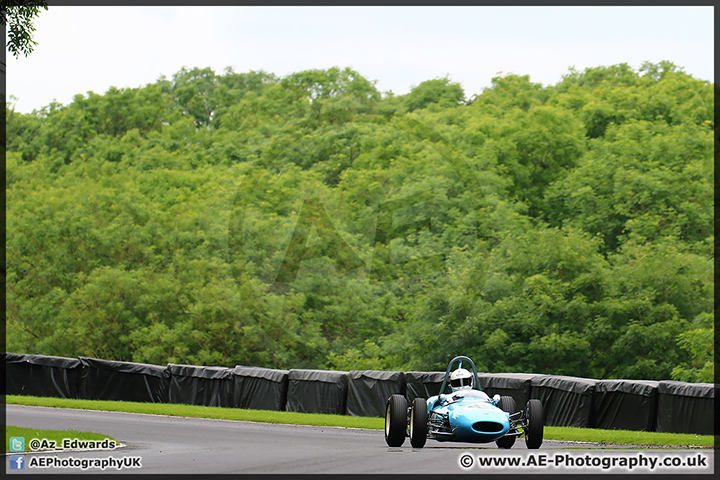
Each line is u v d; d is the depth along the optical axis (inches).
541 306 2503.7
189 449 749.3
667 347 2396.7
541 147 3233.3
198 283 2861.7
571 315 2512.3
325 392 1387.8
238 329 2721.5
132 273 2928.2
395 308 2815.0
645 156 3031.5
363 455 690.8
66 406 1382.9
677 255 2486.5
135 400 1576.0
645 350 2427.4
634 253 2615.7
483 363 2534.5
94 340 2839.6
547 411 1189.7
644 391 1090.1
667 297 2490.2
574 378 1182.9
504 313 2586.1
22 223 3169.3
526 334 2596.0
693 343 2151.8
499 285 2650.1
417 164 3191.4
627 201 2864.2
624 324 2487.7
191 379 1537.9
